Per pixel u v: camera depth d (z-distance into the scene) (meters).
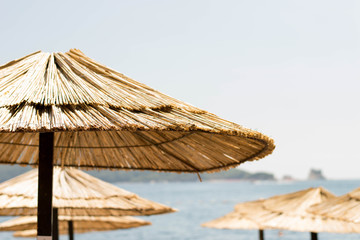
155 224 41.84
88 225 9.36
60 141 4.05
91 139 3.97
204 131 2.79
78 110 2.72
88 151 4.07
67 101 2.76
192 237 31.92
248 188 154.25
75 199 5.78
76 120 2.60
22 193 5.61
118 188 6.36
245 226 9.99
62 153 4.11
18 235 10.12
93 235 34.72
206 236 32.34
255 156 3.38
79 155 4.11
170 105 2.97
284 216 8.01
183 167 3.84
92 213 6.95
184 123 2.76
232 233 33.72
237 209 9.88
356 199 5.91
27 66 3.17
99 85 3.02
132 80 3.24
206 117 3.02
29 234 10.08
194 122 2.84
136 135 3.74
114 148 3.95
